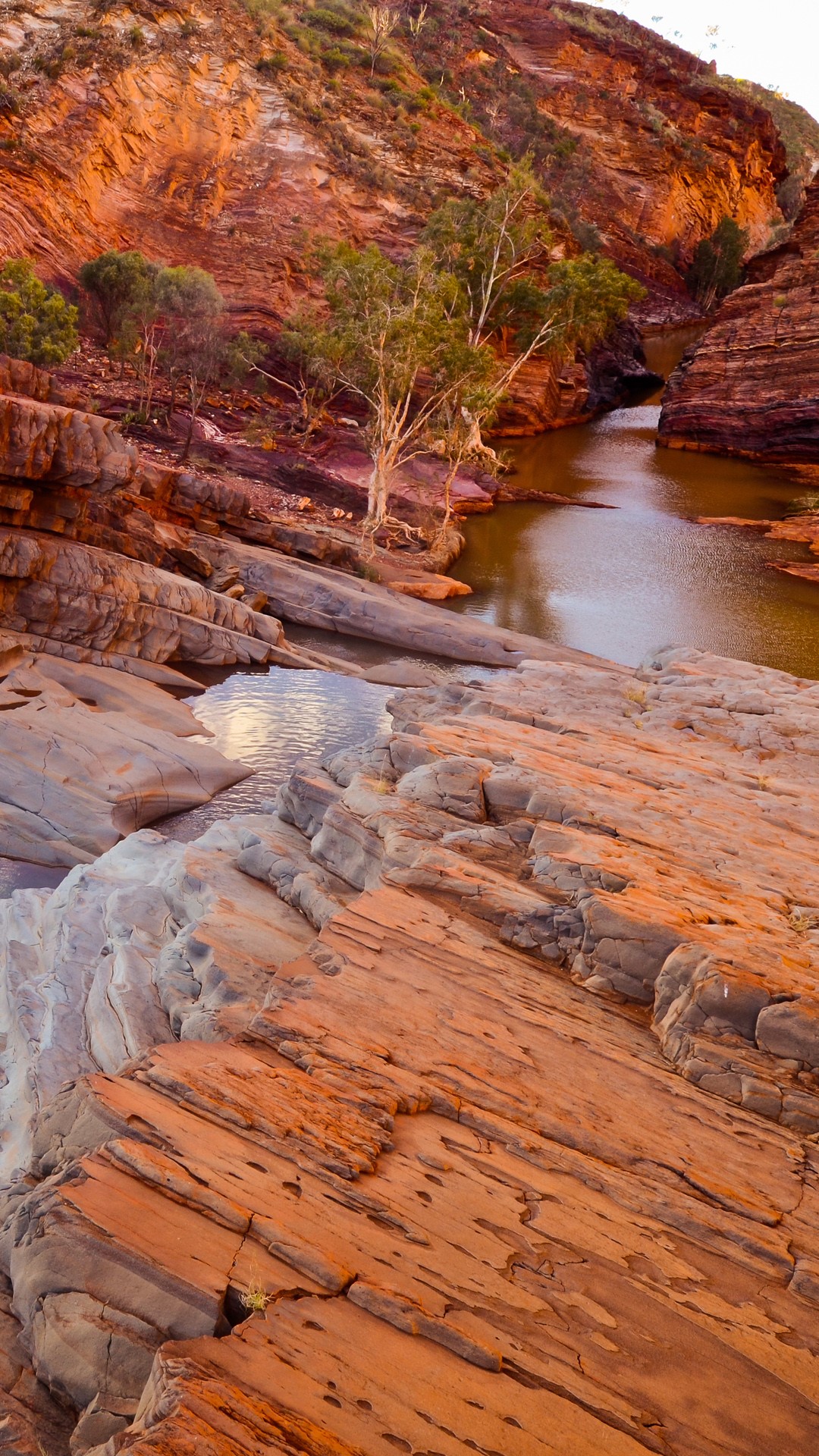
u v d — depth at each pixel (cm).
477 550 4394
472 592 3825
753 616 3672
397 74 8456
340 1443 524
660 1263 682
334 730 2561
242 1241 636
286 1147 703
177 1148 688
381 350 4172
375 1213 670
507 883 1103
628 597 3850
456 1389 569
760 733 1691
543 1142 768
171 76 6562
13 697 2194
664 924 995
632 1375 599
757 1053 885
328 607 3359
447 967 979
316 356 5131
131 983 1105
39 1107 997
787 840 1290
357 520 4362
